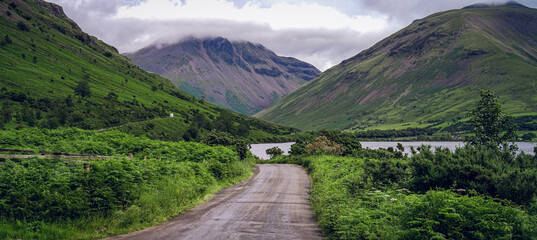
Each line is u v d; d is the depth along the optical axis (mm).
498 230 7898
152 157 24156
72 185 10938
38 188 10156
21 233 8617
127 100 176000
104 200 10953
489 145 13969
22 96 123125
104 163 12719
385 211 9992
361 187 14992
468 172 11508
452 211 8367
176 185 15578
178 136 134000
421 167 12578
